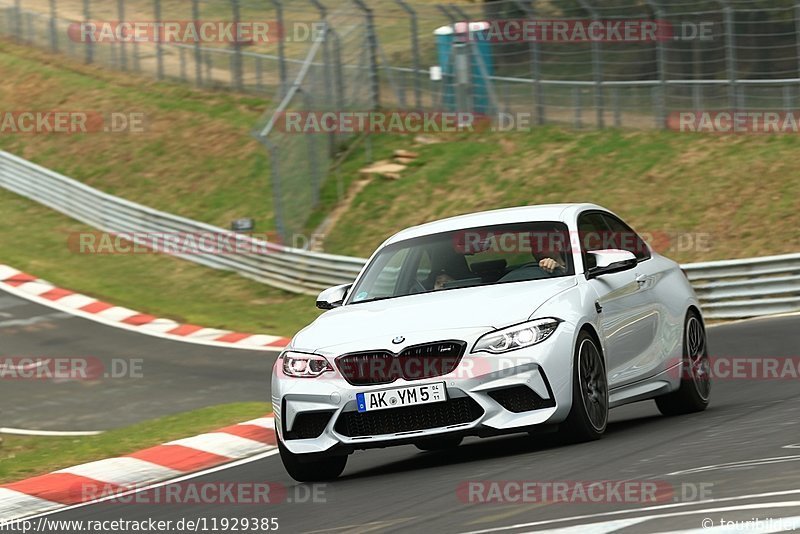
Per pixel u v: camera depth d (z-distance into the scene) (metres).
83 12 133.75
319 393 23.55
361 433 23.39
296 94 84.62
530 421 22.80
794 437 21.31
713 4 89.75
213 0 115.88
